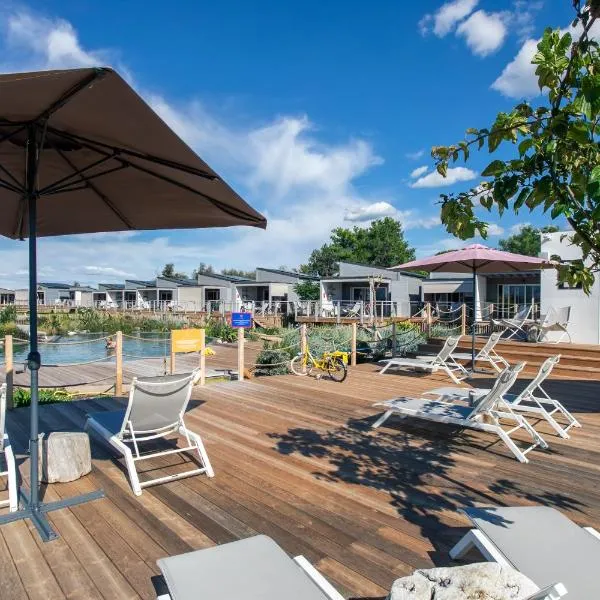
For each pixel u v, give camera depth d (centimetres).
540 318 1202
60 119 264
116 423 418
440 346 1158
